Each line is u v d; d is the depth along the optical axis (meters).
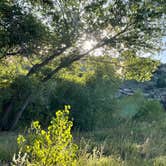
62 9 20.66
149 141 13.43
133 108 27.73
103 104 23.61
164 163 9.41
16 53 19.77
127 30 21.38
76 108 22.42
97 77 24.14
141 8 20.48
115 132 16.97
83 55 21.64
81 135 15.99
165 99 44.91
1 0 17.72
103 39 21.30
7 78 20.00
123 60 23.12
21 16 18.41
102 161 8.61
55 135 6.23
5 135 15.90
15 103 20.09
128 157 10.25
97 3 20.72
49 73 21.19
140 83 48.75
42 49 20.09
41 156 6.12
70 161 6.33
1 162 8.31
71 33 20.31
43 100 20.75
